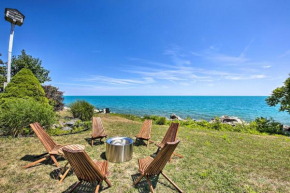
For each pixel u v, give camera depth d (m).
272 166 3.28
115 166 3.13
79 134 5.66
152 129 7.49
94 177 1.96
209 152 4.11
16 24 6.80
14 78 6.22
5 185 2.28
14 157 3.30
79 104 9.24
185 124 10.00
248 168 3.17
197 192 2.29
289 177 2.82
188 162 3.40
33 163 2.85
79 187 2.33
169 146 1.97
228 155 3.91
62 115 9.98
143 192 2.26
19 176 2.55
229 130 8.65
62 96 10.51
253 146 4.82
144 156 3.76
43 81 10.55
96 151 3.99
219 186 2.45
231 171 3.01
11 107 4.70
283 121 15.98
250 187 2.45
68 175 2.67
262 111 23.06
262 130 8.95
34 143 4.17
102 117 11.04
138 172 2.90
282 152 4.23
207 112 21.05
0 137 4.45
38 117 4.91
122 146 3.31
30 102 5.14
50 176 2.61
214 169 3.08
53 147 3.18
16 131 4.56
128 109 24.11
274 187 2.49
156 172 2.21
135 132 6.48
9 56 6.52
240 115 18.81
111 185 2.36
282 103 10.42
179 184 2.49
